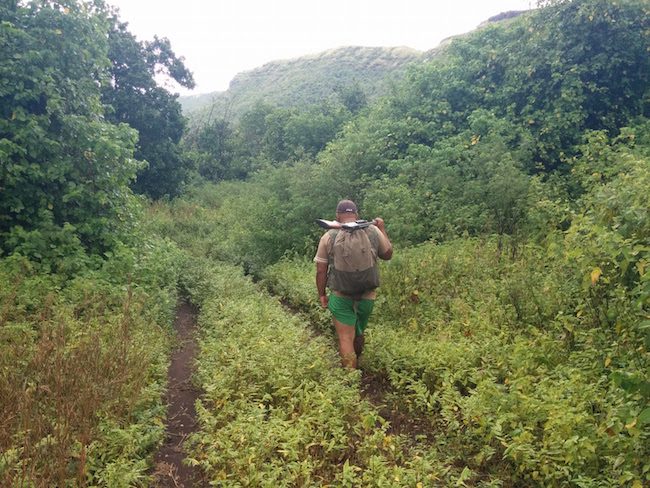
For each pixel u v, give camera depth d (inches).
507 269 277.3
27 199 285.3
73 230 280.5
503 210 358.3
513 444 132.4
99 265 286.7
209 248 513.3
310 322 283.1
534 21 481.1
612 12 437.7
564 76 436.1
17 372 162.7
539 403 146.8
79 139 303.4
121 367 173.2
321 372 189.5
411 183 426.0
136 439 146.5
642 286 136.2
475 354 191.5
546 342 191.2
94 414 149.9
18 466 125.1
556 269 235.0
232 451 137.8
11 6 297.0
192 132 1402.6
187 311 327.9
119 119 872.3
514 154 406.3
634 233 159.3
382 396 195.0
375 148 485.7
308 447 142.6
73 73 315.3
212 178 1201.4
